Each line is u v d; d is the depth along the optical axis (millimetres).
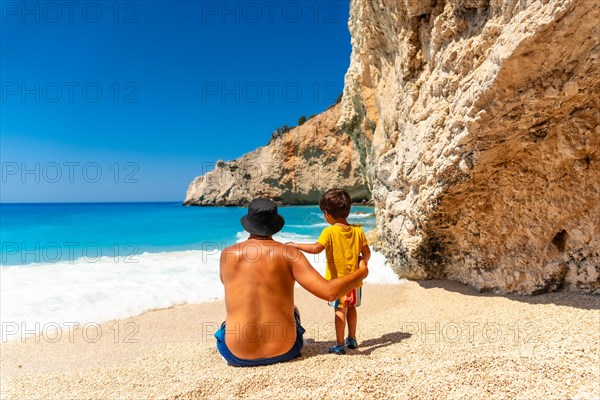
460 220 5574
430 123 5473
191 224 21891
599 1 2980
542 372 2398
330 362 2975
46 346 4551
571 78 3613
